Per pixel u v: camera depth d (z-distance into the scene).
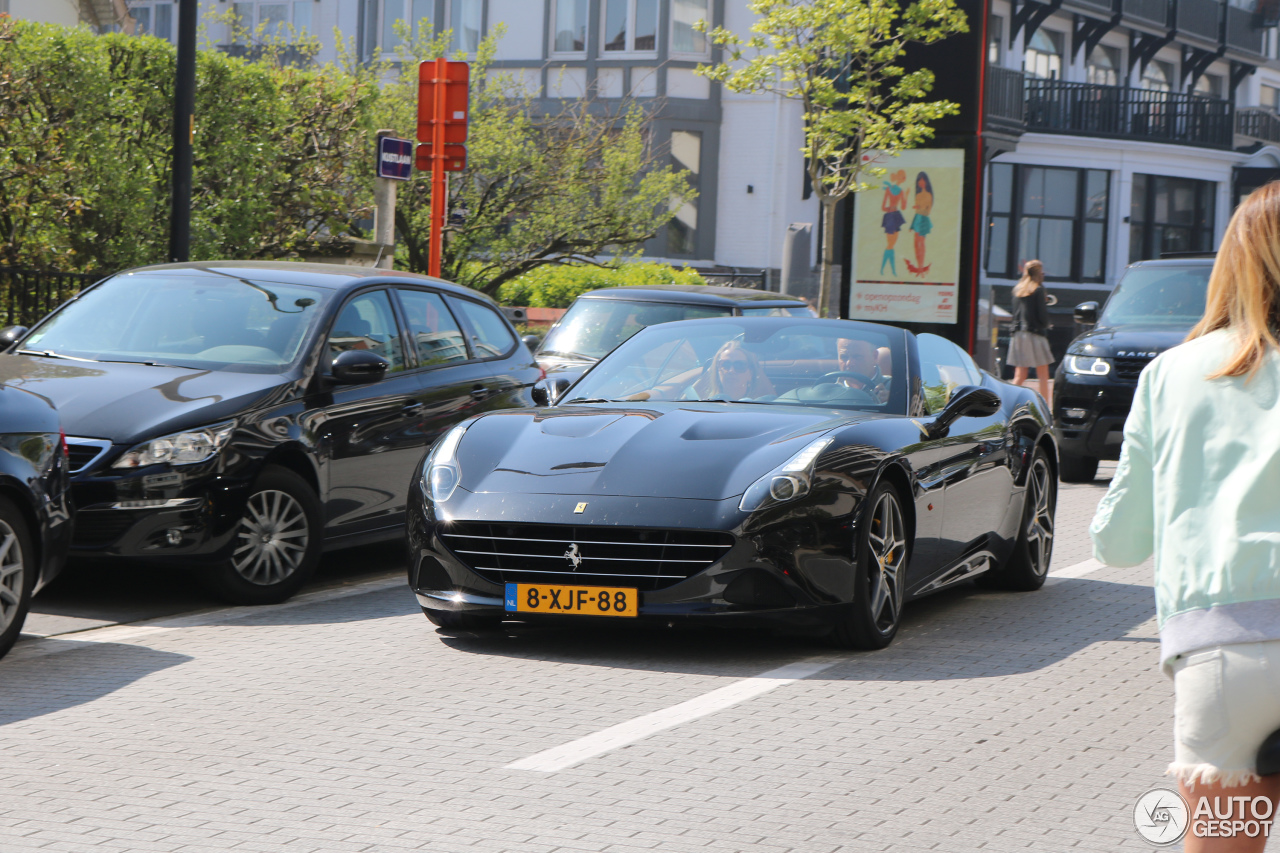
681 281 27.34
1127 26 39.41
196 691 5.94
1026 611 7.98
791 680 6.18
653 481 6.46
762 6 23.08
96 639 6.98
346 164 20.75
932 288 24.14
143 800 4.52
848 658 6.64
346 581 8.78
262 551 7.89
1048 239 37.53
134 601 8.00
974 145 23.77
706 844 4.16
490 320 10.14
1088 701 5.92
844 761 5.00
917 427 7.30
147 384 7.91
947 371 8.17
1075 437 14.81
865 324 8.05
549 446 6.84
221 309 8.72
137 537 7.42
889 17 22.62
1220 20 42.00
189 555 7.55
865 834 4.26
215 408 7.77
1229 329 2.73
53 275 14.32
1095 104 37.91
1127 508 2.82
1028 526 8.59
